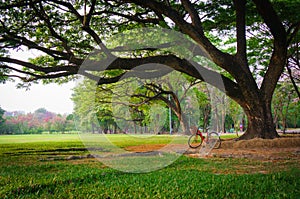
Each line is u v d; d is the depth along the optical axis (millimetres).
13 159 10797
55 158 10805
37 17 15094
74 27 16188
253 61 21062
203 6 15500
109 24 16406
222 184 5785
